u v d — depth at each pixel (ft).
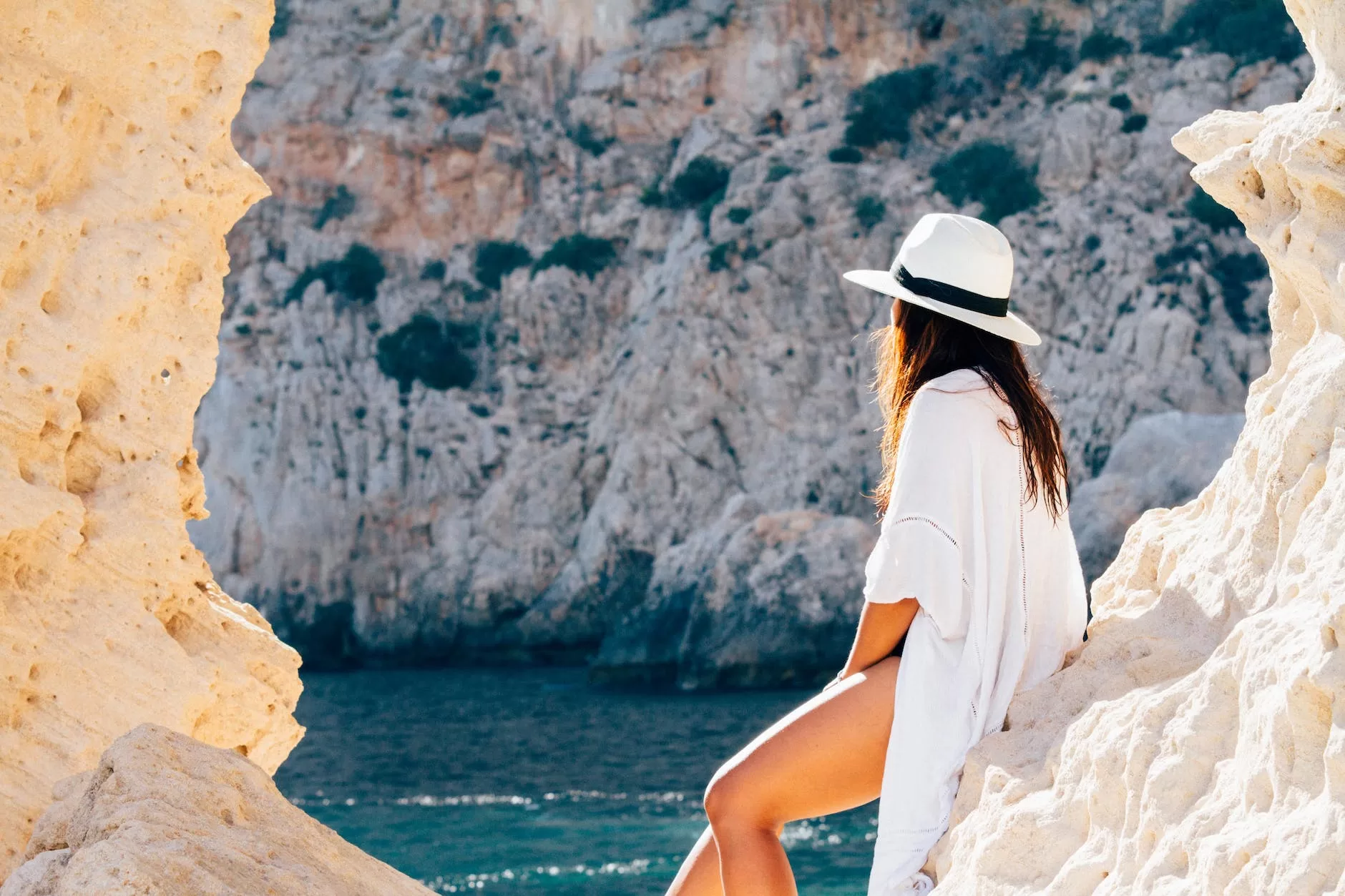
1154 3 125.49
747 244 122.31
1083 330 111.96
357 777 53.52
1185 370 106.93
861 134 127.85
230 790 8.72
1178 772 7.33
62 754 12.17
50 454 12.34
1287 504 8.26
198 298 13.48
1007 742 8.61
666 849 38.40
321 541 117.39
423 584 118.62
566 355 129.18
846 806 9.05
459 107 136.56
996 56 130.52
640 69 136.46
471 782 51.83
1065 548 9.34
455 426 124.57
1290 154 8.63
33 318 12.20
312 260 131.85
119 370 12.98
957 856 8.37
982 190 121.39
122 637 12.60
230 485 119.55
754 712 73.61
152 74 13.21
